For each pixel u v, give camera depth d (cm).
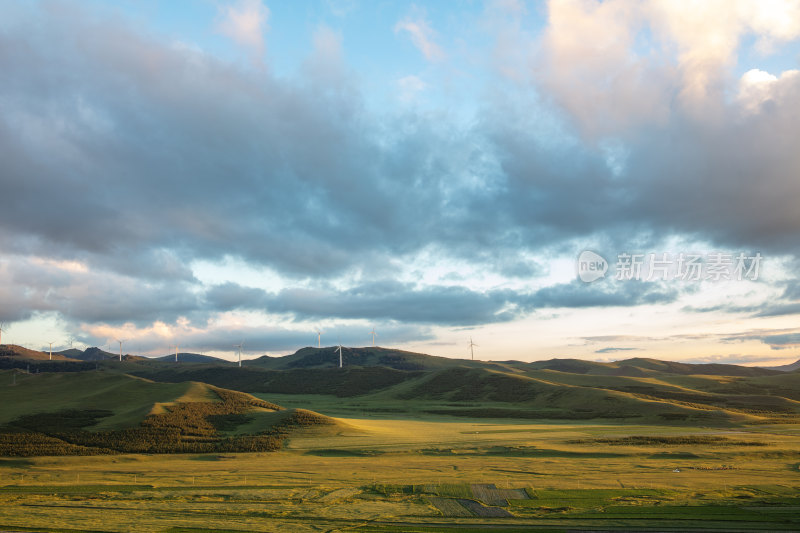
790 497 8275
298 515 7438
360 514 7494
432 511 7694
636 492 8712
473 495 8694
